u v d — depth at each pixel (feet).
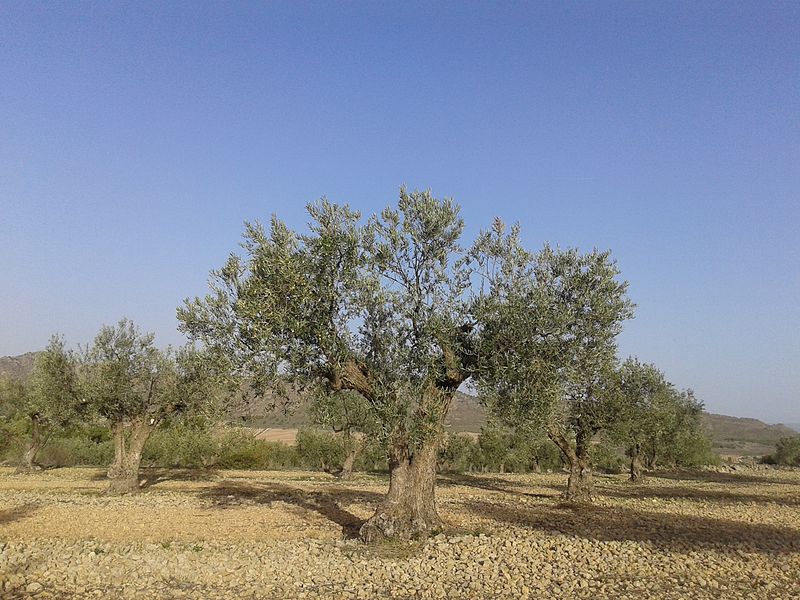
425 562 50.16
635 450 144.15
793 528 72.74
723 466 200.75
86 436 166.61
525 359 54.65
